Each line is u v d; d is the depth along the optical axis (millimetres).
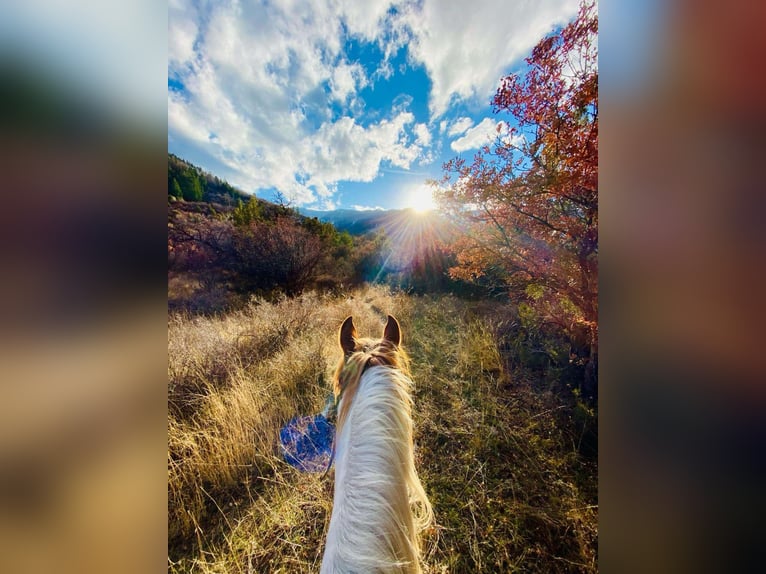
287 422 2109
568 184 1898
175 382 2322
